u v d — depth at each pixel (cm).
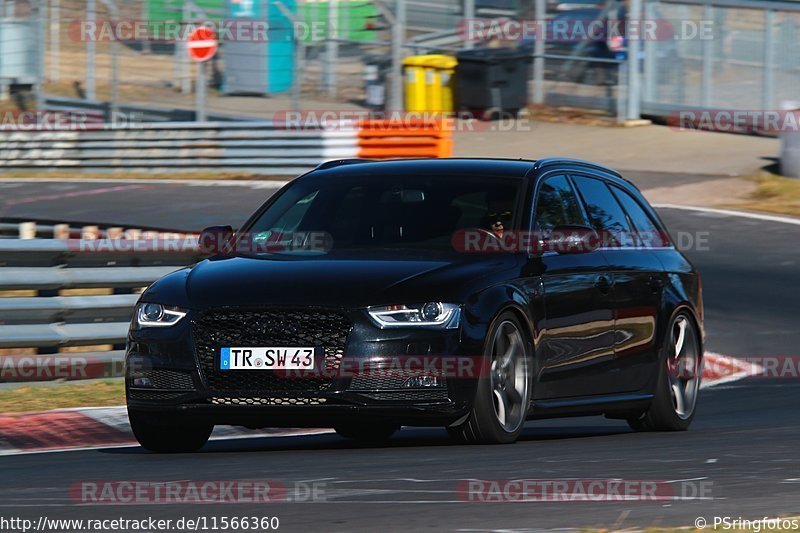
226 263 2680
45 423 3030
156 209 7494
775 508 1845
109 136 9369
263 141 8856
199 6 10512
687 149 8912
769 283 5638
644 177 8019
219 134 8962
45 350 3650
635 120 9919
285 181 8606
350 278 2522
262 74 10862
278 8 10638
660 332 3069
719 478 2145
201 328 2509
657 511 1809
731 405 3803
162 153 9169
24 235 5794
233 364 2475
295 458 2453
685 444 2725
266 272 2575
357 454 2506
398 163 2978
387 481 2078
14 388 3516
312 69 10962
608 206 3073
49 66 11400
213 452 2678
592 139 9381
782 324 5016
